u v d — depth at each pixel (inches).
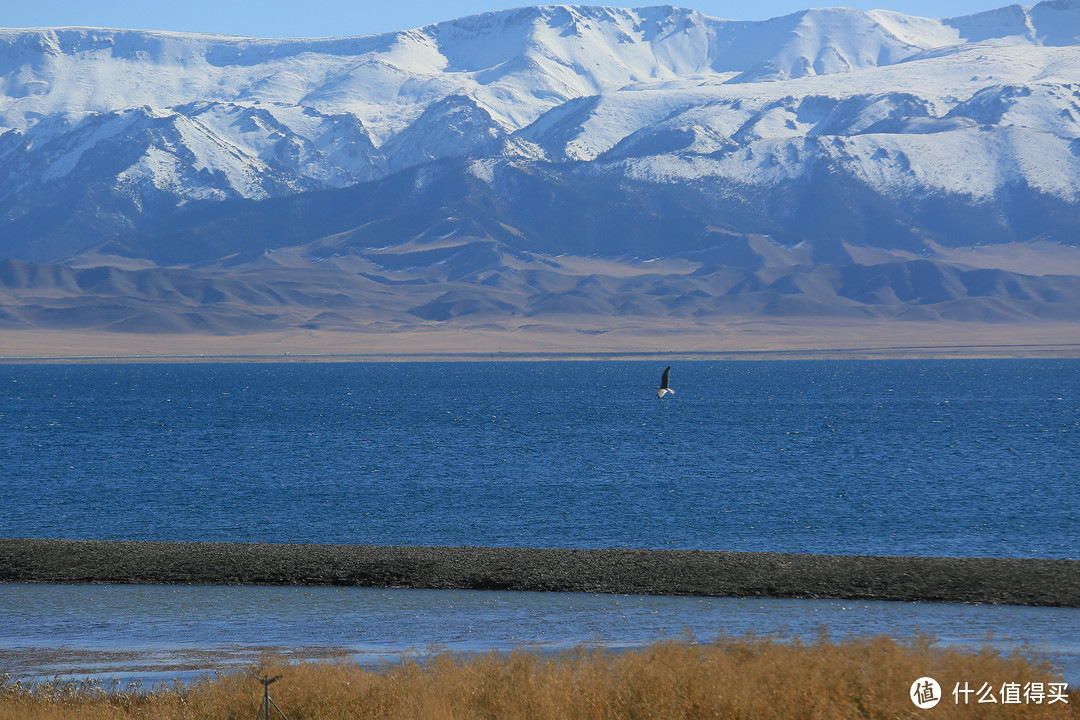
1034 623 4596.5
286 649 4178.2
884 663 3134.8
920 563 5689.0
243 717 2989.7
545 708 2918.3
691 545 7317.9
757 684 3046.3
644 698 2977.4
